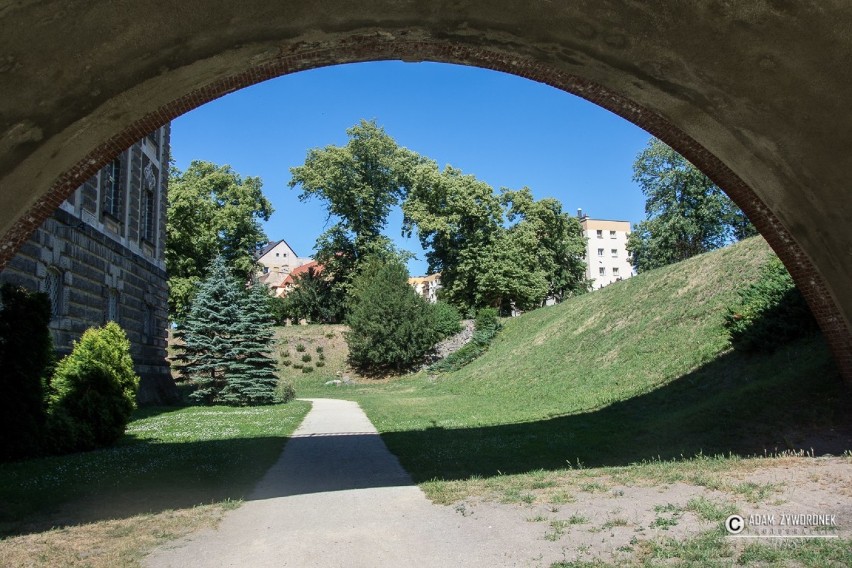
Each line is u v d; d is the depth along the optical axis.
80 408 13.72
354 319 47.12
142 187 27.36
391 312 46.41
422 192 56.28
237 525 7.04
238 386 29.45
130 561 5.71
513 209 58.50
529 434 14.23
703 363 17.17
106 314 23.00
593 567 5.07
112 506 8.06
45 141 9.05
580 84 10.77
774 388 12.27
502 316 55.34
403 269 48.53
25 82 8.14
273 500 8.32
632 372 20.78
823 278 11.55
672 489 7.84
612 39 9.66
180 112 9.95
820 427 10.40
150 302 27.95
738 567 4.95
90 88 8.73
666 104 10.70
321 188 57.59
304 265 102.38
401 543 6.11
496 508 7.35
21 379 12.35
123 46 8.38
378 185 59.44
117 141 9.78
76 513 7.70
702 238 49.75
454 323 47.66
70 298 19.95
